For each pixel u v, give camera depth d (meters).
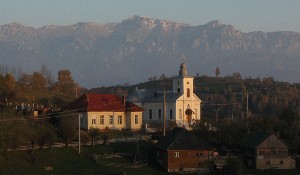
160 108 163.50
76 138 125.12
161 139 123.12
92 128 131.75
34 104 168.25
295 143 134.75
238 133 137.50
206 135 135.12
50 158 111.31
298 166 120.88
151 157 119.94
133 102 166.62
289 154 126.19
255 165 118.69
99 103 143.62
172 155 114.19
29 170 105.25
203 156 116.12
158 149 118.06
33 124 123.00
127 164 113.38
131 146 124.69
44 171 105.81
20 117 123.75
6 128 112.62
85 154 116.06
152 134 137.62
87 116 139.75
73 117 131.38
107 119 142.50
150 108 165.75
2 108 139.62
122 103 146.62
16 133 113.25
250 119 150.75
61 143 121.94
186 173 113.06
